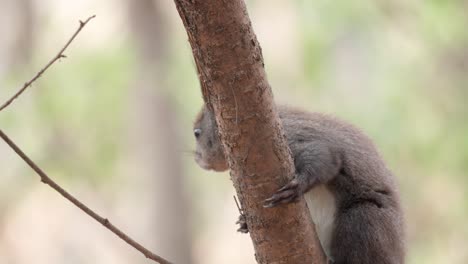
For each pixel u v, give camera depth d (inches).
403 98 650.8
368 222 330.3
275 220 250.2
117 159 840.9
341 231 332.5
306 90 717.3
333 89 705.6
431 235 689.6
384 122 641.0
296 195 248.4
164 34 850.1
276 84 767.7
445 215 679.7
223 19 231.8
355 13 655.8
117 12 885.8
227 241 973.2
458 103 658.2
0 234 900.6
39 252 921.5
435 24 653.9
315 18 663.1
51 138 793.6
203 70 239.1
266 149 244.1
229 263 965.2
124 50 797.2
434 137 641.6
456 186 661.9
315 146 318.7
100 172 836.0
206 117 360.2
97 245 930.7
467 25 651.5
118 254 924.6
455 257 692.1
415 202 670.5
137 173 868.6
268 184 246.8
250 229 254.2
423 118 651.5
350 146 333.1
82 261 934.4
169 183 874.1
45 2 868.6
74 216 917.2
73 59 773.9
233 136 243.4
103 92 785.6
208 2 229.6
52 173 812.6
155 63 824.9
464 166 639.1
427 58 671.8
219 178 896.3
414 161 648.4
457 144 638.5
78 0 888.3
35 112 757.3
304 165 316.8
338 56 707.4
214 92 240.4
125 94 805.9
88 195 882.8
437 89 663.1
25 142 770.2
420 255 690.2
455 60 665.6
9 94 745.6
